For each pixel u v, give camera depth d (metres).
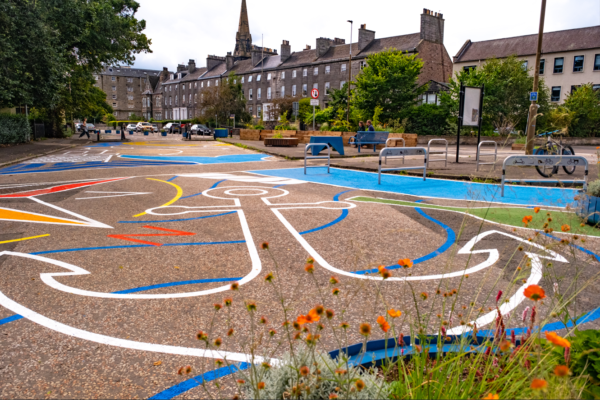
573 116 37.38
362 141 21.33
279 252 5.50
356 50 62.47
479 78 36.00
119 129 88.62
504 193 9.70
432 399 2.05
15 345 3.22
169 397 2.59
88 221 7.28
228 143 32.84
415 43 53.53
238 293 4.17
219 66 98.00
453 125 36.31
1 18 23.09
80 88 41.41
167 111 114.75
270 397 2.12
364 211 7.98
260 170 15.05
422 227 6.74
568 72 48.09
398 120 35.50
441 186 10.93
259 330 3.41
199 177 13.14
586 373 2.06
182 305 3.91
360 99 36.72
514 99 36.00
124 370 2.89
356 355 2.88
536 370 1.91
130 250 5.62
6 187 11.02
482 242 5.84
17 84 24.30
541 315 3.50
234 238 6.19
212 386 2.69
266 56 83.81
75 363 2.98
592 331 2.27
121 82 139.38
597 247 5.45
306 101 52.12
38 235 6.37
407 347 2.94
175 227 6.85
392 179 12.41
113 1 35.34
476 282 4.41
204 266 4.98
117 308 3.86
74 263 5.09
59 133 41.19
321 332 3.34
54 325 3.53
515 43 52.31
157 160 18.88
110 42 34.28
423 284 4.34
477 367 2.30
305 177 13.10
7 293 4.18
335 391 2.12
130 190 10.62
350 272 4.73
